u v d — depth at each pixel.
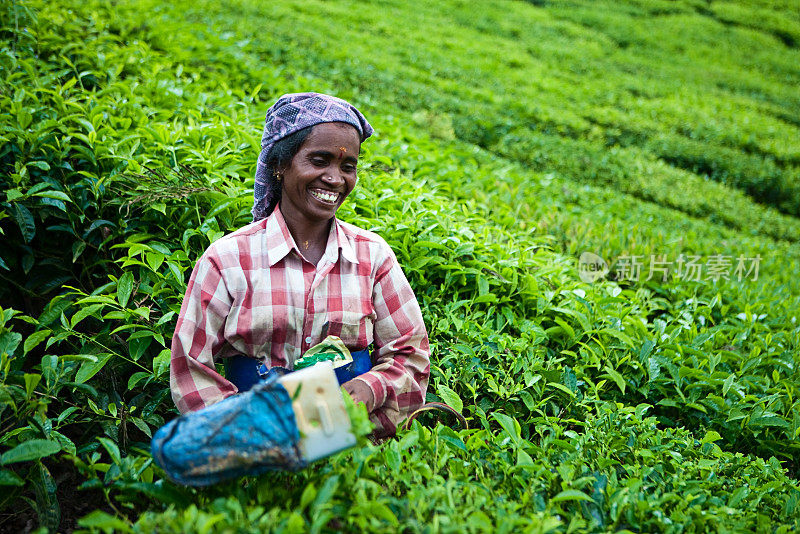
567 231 4.81
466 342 2.87
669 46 18.25
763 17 21.53
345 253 1.98
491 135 8.76
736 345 3.73
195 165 3.28
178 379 1.87
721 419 2.91
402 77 10.15
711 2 22.61
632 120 11.36
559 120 10.18
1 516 2.14
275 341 1.92
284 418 1.56
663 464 2.32
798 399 3.20
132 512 2.04
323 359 1.90
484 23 16.59
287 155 1.90
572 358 3.06
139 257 2.90
